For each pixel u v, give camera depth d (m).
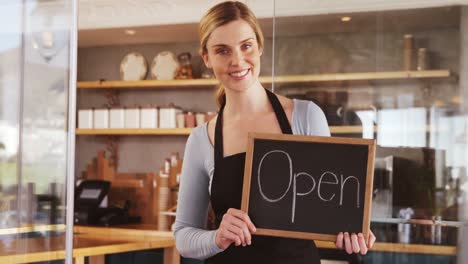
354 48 2.79
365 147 1.51
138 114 4.45
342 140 1.52
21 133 1.70
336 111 2.79
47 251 1.70
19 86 1.70
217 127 1.65
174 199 4.51
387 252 2.78
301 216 1.50
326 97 2.79
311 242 1.59
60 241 1.70
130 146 4.84
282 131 1.59
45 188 1.71
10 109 1.69
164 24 4.12
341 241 1.46
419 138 2.79
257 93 1.63
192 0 4.02
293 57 2.79
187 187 1.69
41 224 1.70
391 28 2.78
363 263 2.76
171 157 4.67
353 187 1.50
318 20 2.79
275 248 1.53
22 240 1.70
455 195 2.75
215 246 1.52
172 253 3.62
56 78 1.71
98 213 4.29
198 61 4.68
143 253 3.86
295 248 1.54
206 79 4.33
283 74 2.80
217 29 1.53
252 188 1.53
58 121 1.71
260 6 3.87
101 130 4.51
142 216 4.71
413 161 2.79
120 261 3.91
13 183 1.70
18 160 1.70
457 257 2.73
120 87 4.71
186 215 1.69
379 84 2.79
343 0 2.78
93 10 4.25
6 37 1.68
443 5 2.76
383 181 2.81
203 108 4.65
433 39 2.78
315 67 2.79
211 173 1.64
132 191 4.75
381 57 2.79
